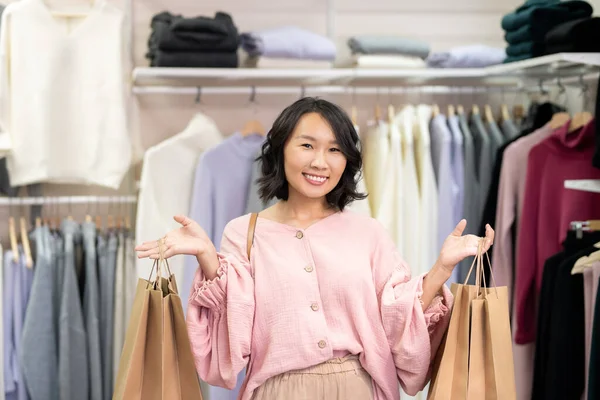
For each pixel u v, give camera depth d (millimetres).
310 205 1772
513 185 2766
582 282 2338
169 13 3008
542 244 2650
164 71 2855
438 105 3541
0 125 2689
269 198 1770
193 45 2877
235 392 2711
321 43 3037
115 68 2889
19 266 2762
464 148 2996
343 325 1671
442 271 1660
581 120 2602
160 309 1618
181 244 1634
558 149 2635
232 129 3398
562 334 2344
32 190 2949
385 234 1786
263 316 1662
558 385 2352
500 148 2848
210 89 3092
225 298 1671
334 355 1659
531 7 2805
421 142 2947
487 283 2852
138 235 2803
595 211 2574
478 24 3602
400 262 1763
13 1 3092
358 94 3484
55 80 2789
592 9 2754
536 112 2945
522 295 2676
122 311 2879
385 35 3396
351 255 1706
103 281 2854
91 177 2857
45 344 2711
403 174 2943
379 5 3520
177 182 2898
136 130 3291
